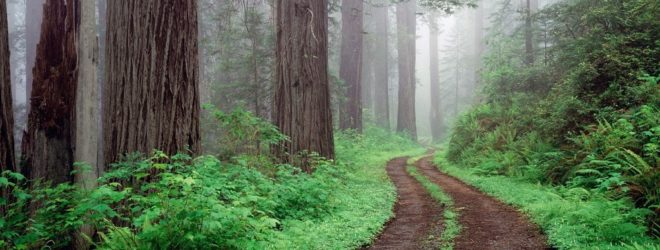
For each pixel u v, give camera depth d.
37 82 7.68
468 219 9.11
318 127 13.98
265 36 23.97
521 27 26.08
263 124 10.87
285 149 13.73
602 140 10.99
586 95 13.24
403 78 42.16
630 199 7.66
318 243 7.16
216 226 5.54
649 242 6.27
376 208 10.53
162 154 6.54
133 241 5.50
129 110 7.52
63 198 6.41
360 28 31.12
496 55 26.94
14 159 6.16
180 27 7.69
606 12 13.73
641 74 12.20
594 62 13.30
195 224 5.59
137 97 7.50
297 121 13.75
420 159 26.03
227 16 25.27
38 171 7.62
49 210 6.09
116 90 7.63
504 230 8.04
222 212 5.60
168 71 7.54
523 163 14.95
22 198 5.34
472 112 23.27
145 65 7.50
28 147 7.70
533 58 24.50
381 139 34.00
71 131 7.97
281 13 14.10
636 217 6.98
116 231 5.57
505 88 22.91
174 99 7.59
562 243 6.68
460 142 21.52
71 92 7.93
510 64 25.09
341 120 30.83
